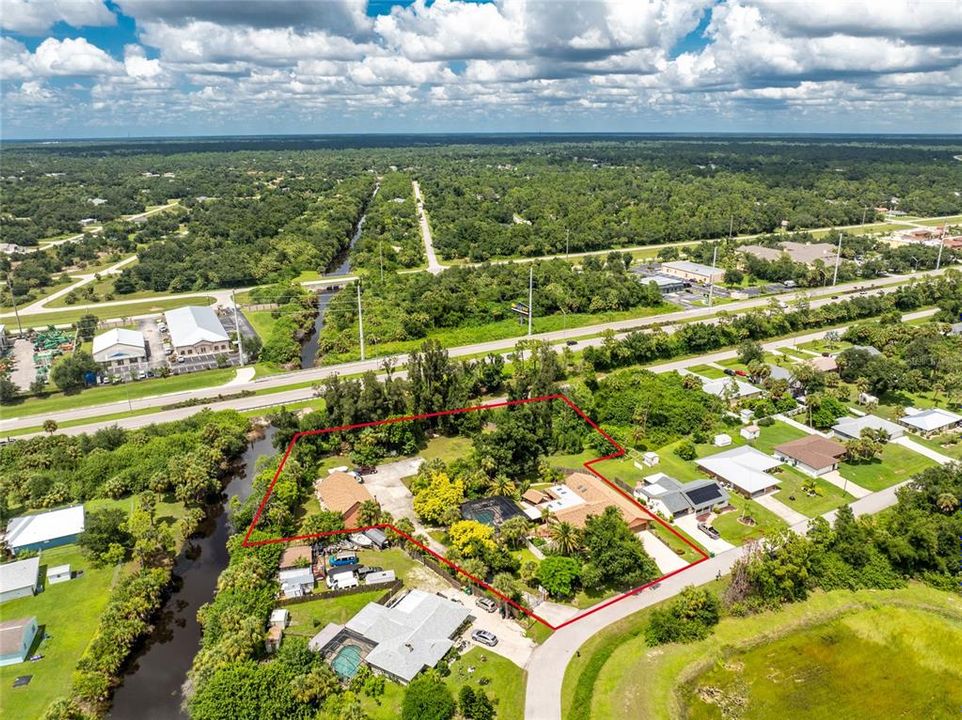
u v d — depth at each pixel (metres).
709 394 171.00
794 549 107.50
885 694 90.69
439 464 135.88
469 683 87.50
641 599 104.19
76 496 131.12
